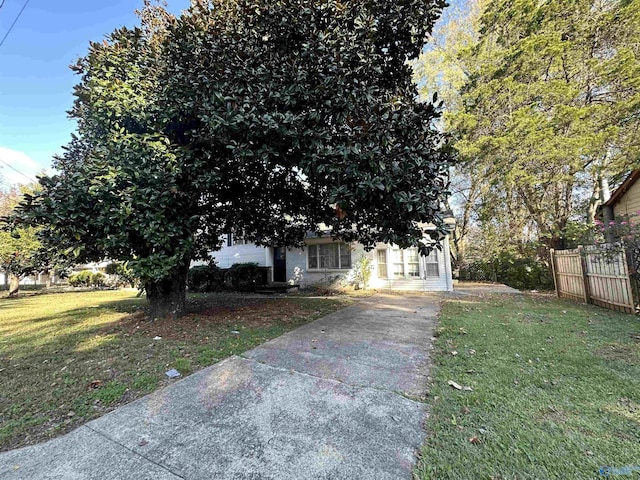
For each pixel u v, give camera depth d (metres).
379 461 1.89
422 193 4.10
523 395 2.62
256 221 8.08
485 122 11.04
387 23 4.40
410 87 5.30
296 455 1.97
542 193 11.59
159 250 4.91
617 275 6.09
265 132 4.05
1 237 12.45
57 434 2.29
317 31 4.11
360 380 3.08
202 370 3.45
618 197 9.79
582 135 9.22
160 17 9.36
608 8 9.95
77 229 4.18
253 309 7.35
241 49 4.51
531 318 5.59
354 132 4.05
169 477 1.81
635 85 8.86
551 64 10.36
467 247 16.34
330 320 6.02
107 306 8.70
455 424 2.23
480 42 12.49
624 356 3.42
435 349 3.99
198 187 4.83
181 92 4.62
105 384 3.12
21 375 3.42
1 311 8.41
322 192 6.78
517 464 1.79
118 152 4.32
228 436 2.20
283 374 3.28
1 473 1.87
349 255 12.41
